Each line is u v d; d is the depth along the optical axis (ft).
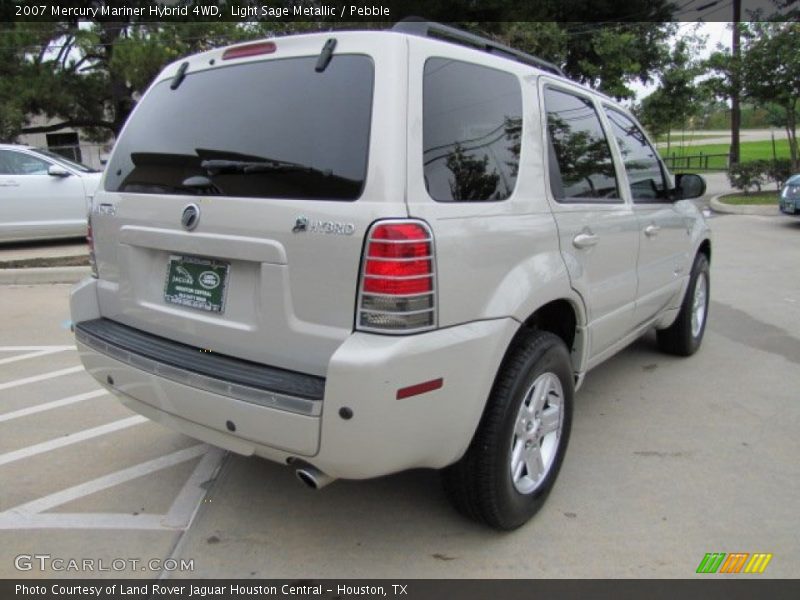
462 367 7.82
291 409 7.40
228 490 10.75
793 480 10.91
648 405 14.06
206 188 8.59
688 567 8.75
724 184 77.20
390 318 7.25
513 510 9.19
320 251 7.52
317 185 7.68
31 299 25.26
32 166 32.89
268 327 8.02
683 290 15.87
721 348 17.99
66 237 35.40
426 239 7.39
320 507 10.25
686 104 74.54
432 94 7.98
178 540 9.43
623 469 11.31
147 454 12.03
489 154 8.72
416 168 7.55
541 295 9.05
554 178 10.00
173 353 8.82
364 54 7.85
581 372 11.05
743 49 60.49
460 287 7.82
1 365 17.29
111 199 9.94
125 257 9.70
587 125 11.49
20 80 62.69
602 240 11.02
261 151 8.25
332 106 7.89
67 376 16.34
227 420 7.99
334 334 7.54
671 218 14.48
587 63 70.59
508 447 8.81
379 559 8.98
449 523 9.80
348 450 7.29
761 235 38.73
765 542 9.25
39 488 10.84
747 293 24.25
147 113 10.05
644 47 71.87
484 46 9.98
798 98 60.80
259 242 7.93
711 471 11.23
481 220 8.20
